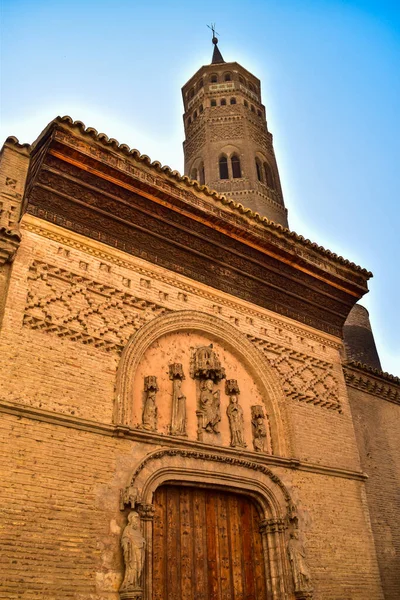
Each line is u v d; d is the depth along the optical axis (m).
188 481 13.06
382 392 20.11
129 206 14.65
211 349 15.03
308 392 16.91
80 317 12.95
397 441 19.55
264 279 17.33
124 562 11.02
